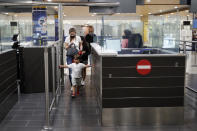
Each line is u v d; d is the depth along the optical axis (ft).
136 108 13.65
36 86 20.15
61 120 14.11
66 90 21.18
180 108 13.85
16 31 22.47
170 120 13.88
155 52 15.15
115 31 15.08
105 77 13.34
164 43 15.10
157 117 13.80
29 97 18.89
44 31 26.17
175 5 27.30
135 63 13.35
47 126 12.92
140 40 15.39
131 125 13.52
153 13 33.71
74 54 20.24
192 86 22.34
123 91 13.48
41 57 19.89
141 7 29.04
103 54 13.17
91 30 25.23
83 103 17.31
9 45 18.37
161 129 12.98
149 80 13.52
